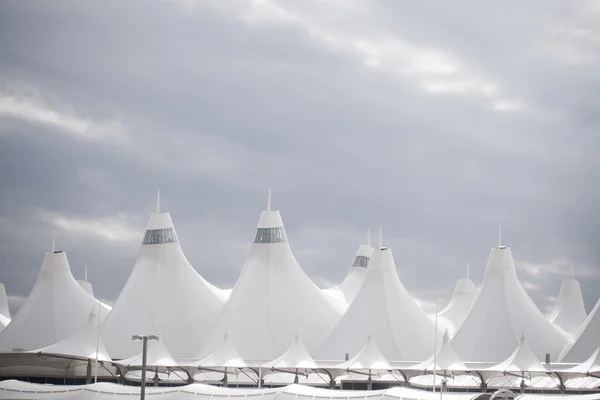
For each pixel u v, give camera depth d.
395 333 120.88
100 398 92.56
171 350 126.25
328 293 146.38
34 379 119.12
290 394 90.00
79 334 106.19
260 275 128.12
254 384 119.75
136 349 124.94
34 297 132.00
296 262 131.12
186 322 128.62
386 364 105.12
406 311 123.69
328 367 105.94
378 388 116.44
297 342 108.50
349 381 116.75
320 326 126.88
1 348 127.69
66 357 103.19
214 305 132.12
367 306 123.25
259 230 131.25
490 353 118.31
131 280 131.38
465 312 160.75
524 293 124.56
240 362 107.25
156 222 133.75
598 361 98.12
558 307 163.38
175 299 129.62
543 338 119.94
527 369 100.50
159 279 130.62
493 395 83.06
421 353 120.56
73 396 93.62
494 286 123.69
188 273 132.62
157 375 109.06
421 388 115.19
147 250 133.00
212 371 115.62
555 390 112.81
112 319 127.44
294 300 127.31
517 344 118.62
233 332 123.62
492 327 120.44
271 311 125.69
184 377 120.88
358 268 161.00
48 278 133.62
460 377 115.00
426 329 123.50
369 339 107.62
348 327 121.81
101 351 105.25
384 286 124.69
